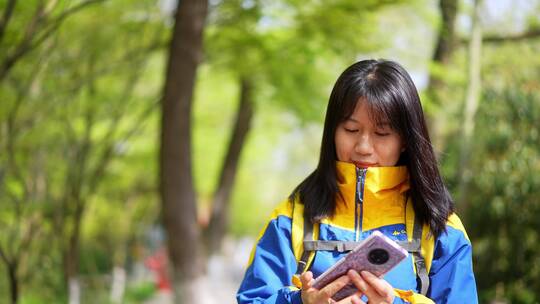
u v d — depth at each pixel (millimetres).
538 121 11117
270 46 11320
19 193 11461
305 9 10508
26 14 8562
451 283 2811
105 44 11039
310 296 2643
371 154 2867
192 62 9828
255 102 14938
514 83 11953
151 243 28156
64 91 10680
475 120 11445
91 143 12508
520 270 11359
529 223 11164
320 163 2971
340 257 2844
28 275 13242
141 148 17844
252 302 2814
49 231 13477
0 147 9633
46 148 11672
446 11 11594
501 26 13016
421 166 2867
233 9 10555
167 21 11305
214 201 19641
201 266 10648
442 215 2867
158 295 21234
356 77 2871
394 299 2770
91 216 19578
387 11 11648
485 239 11594
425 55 12867
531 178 10906
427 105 11453
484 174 11320
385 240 2568
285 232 2941
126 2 10844
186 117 10047
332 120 2916
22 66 9789
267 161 33250
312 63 11789
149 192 22672
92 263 19953
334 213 2924
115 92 12742
